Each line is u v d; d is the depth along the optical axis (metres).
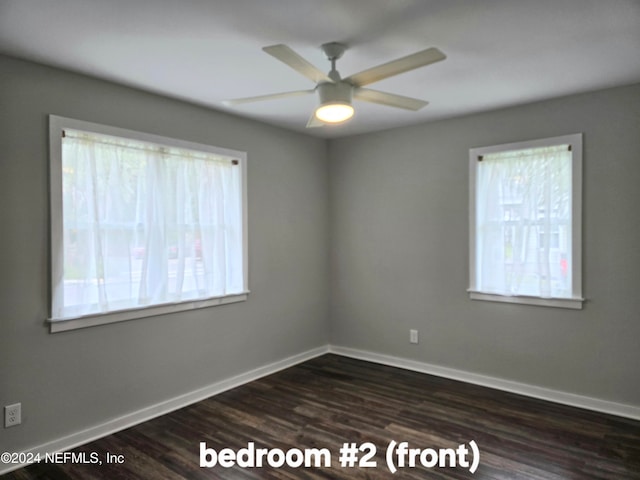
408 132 4.24
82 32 2.20
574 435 2.84
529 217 3.51
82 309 2.79
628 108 3.09
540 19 2.11
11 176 2.49
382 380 3.96
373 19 2.10
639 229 3.07
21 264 2.53
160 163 3.23
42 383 2.62
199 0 1.91
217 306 3.69
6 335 2.48
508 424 3.02
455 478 2.37
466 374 3.92
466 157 3.87
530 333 3.55
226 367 3.77
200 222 3.52
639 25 2.17
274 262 4.25
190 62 2.61
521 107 3.55
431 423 3.04
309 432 2.92
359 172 4.62
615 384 3.18
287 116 3.88
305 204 4.61
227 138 3.76
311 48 2.43
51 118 2.64
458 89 3.16
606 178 3.18
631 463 2.50
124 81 2.92
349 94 2.34
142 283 3.12
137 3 1.92
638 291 3.08
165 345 3.29
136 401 3.10
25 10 1.97
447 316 4.03
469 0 1.93
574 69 2.77
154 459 2.58
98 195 2.87
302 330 4.59
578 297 3.30
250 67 2.70
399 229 4.33
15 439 2.51
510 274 3.61
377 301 4.52
